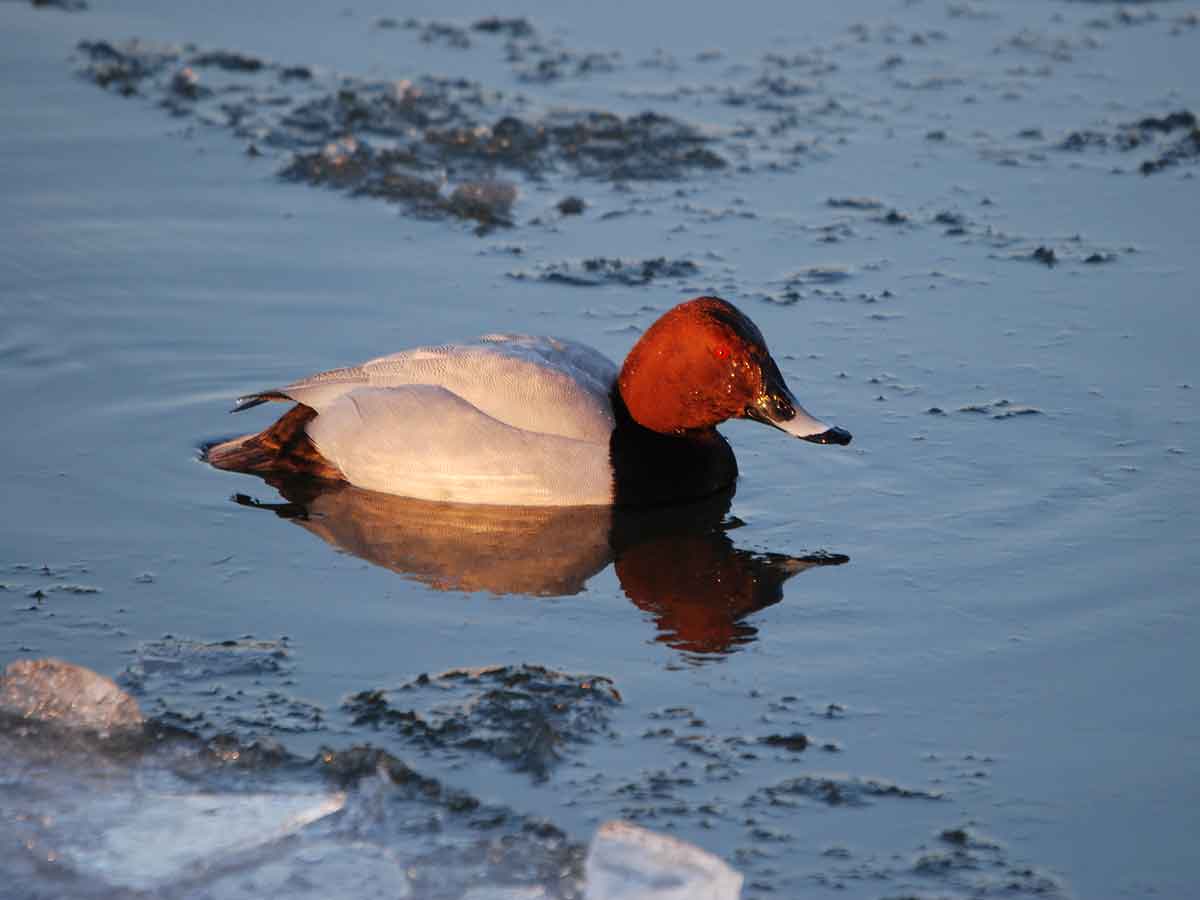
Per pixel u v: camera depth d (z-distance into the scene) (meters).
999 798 7.54
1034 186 16.23
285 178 16.28
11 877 7.14
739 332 10.45
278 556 9.88
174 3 21.66
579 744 7.96
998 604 9.28
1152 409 11.73
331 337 13.04
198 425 11.73
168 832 7.41
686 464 10.67
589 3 22.05
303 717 8.19
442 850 7.26
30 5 21.23
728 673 8.61
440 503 10.61
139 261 14.27
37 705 8.17
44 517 10.30
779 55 20.06
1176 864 7.09
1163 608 9.19
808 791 7.60
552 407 10.49
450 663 8.70
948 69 19.61
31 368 12.43
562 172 16.77
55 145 16.78
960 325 13.23
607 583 9.62
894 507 10.52
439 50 20.06
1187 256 14.48
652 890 6.96
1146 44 20.42
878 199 16.00
